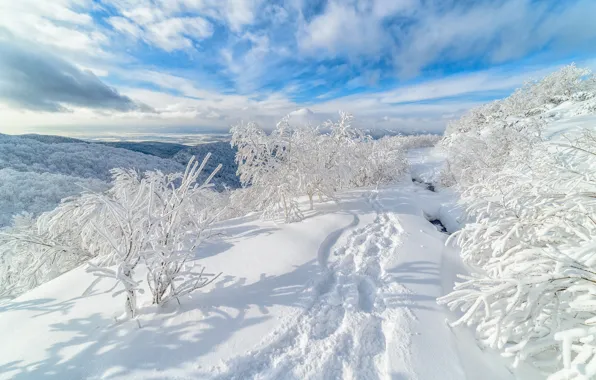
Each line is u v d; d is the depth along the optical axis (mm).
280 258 3391
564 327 1766
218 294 2645
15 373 1774
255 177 5652
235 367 1809
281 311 2385
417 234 4262
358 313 2395
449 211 5840
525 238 2637
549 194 2848
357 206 5840
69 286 2998
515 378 1708
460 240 3334
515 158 5652
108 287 2902
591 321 1447
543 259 1893
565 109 14570
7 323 2326
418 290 2670
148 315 2311
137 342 2004
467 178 7480
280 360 1876
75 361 1853
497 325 1748
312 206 5824
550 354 1873
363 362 1863
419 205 6246
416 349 1909
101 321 2279
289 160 5605
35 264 4234
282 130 5660
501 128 7883
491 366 1803
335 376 1763
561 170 3229
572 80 18109
